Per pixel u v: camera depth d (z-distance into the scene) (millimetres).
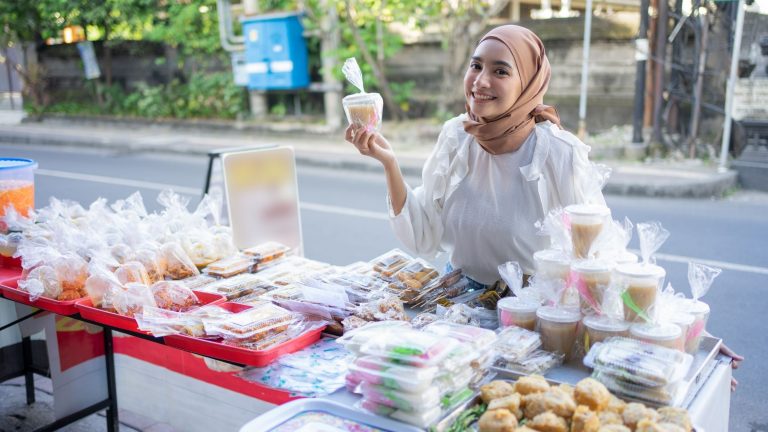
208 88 13523
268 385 2020
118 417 3191
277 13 11555
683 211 6992
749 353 3873
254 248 3111
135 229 2990
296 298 2424
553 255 2111
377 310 2221
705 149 8852
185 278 2822
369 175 9352
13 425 3352
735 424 3219
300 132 11969
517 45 2219
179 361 2691
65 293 2564
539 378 1700
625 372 1655
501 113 2256
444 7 10766
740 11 7727
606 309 1894
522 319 2029
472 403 1704
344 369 2045
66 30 15688
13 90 18891
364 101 2223
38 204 7863
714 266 5293
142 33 14656
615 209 7113
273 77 11992
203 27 13539
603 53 9539
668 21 8703
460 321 2123
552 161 2322
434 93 11602
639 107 8820
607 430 1456
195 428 2689
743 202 7387
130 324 2336
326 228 6715
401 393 1622
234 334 2102
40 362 3275
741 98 8398
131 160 11055
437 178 2553
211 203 3314
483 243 2486
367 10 11008
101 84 15641
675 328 1826
